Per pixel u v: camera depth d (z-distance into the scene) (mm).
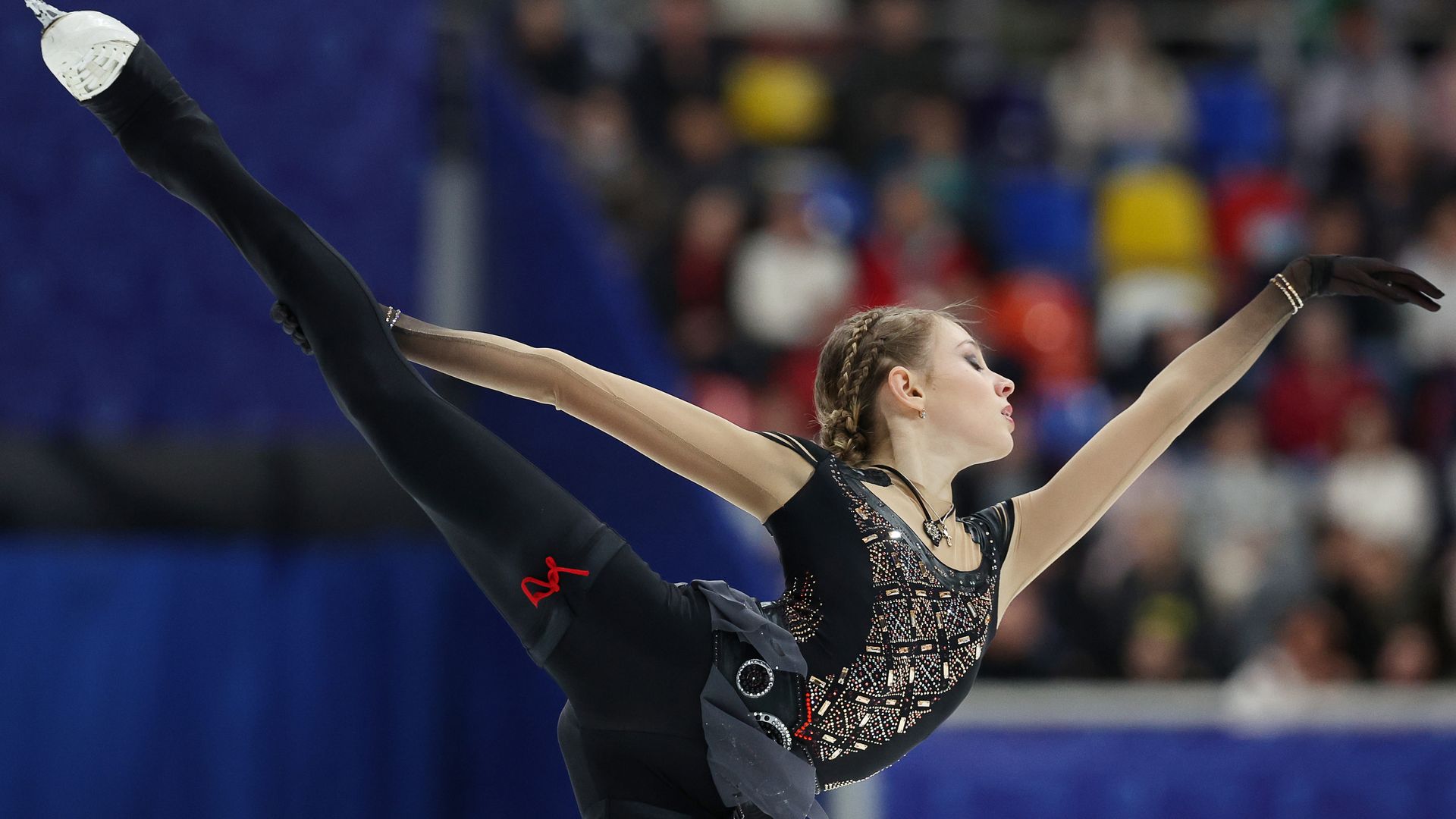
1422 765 19188
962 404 9477
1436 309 10312
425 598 19547
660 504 17859
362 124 19172
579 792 9156
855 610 8820
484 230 19797
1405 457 26797
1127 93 34688
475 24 28172
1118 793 18688
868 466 9570
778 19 35562
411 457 8664
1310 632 23141
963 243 31422
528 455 19016
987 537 9727
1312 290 10430
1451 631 23828
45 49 9000
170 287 18734
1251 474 26094
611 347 18828
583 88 30953
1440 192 33594
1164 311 30516
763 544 21484
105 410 18547
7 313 18453
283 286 8992
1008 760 18562
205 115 9391
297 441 18922
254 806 18578
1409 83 34906
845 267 28875
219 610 18828
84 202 18672
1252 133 35625
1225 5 37875
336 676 19109
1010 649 22141
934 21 36281
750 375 26844
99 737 18188
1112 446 10117
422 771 19234
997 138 33219
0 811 17812
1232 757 18922
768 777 8688
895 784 18281
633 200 28719
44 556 18328
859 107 33000
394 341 9016
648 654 8680
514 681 19594
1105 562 23344
